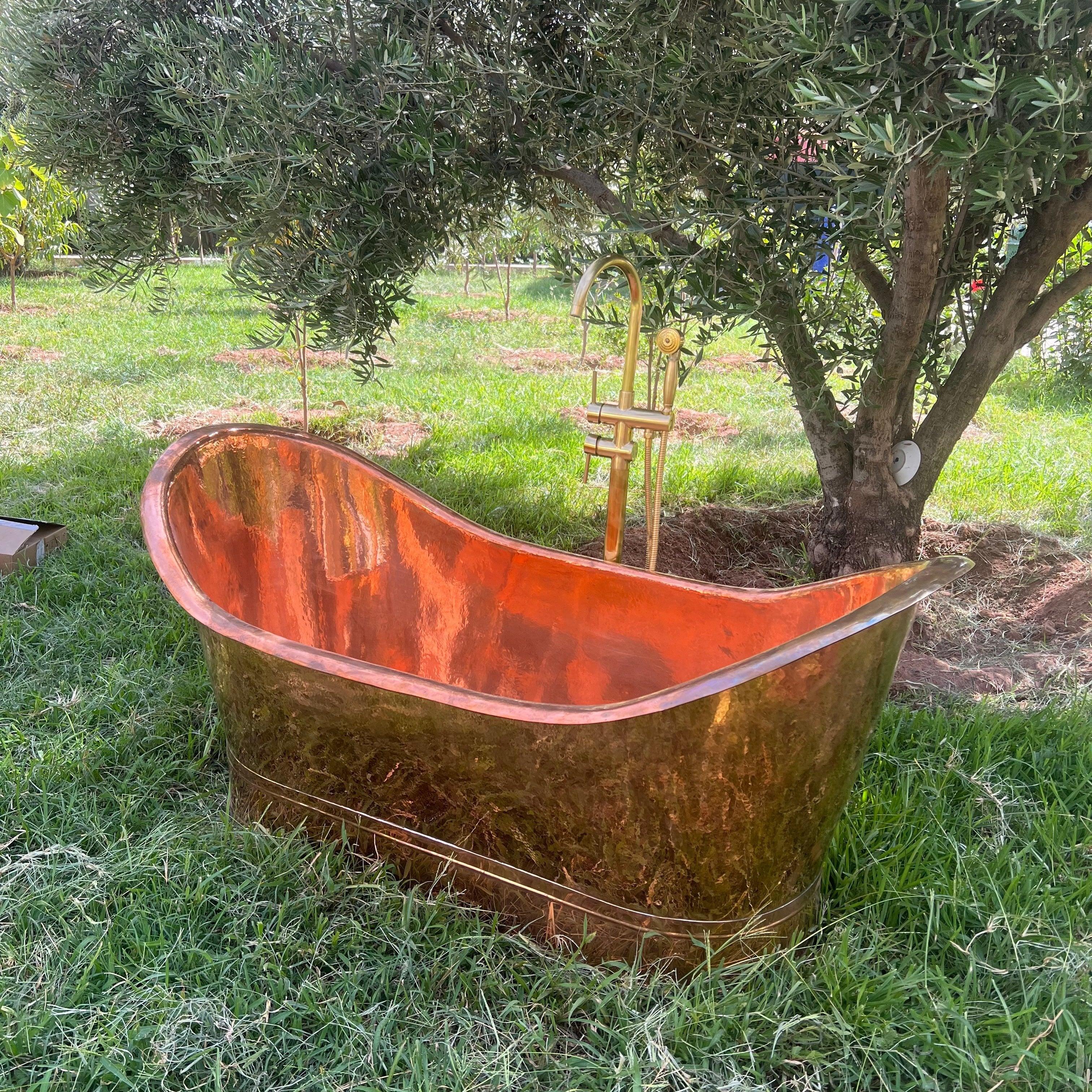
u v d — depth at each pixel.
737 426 5.71
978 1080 1.54
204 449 2.28
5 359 6.78
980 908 1.87
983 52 1.82
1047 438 5.44
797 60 2.02
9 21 2.74
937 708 2.58
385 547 2.55
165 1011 1.61
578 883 1.76
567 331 9.08
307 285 2.65
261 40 2.63
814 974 1.72
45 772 2.20
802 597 2.04
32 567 3.30
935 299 3.07
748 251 2.61
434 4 2.55
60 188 9.80
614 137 2.79
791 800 1.62
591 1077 1.56
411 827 1.89
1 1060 1.52
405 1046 1.58
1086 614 3.30
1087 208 2.63
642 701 1.51
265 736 1.96
